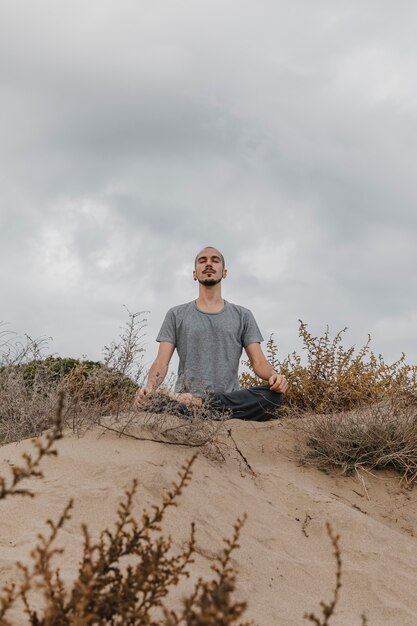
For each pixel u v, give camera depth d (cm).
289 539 390
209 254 646
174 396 528
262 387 600
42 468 393
